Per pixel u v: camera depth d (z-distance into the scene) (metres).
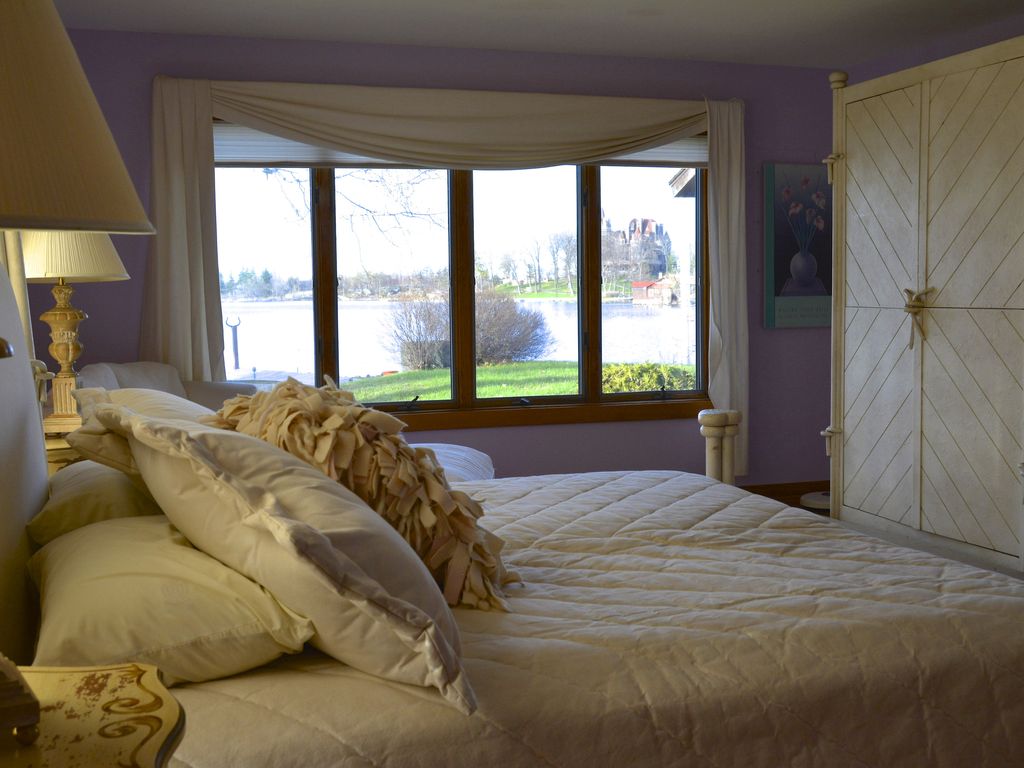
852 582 1.87
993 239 3.65
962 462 3.84
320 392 1.81
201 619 1.33
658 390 5.48
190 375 4.54
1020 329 3.56
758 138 5.44
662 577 1.92
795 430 5.65
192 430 1.49
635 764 1.36
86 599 1.33
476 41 4.76
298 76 4.70
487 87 4.96
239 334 4.86
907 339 4.08
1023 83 3.49
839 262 4.46
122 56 4.47
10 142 0.74
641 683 1.45
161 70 4.53
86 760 0.80
